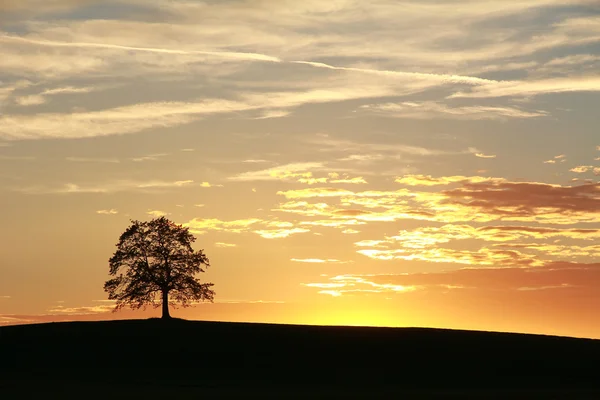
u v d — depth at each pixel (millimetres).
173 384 55688
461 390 54469
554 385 57281
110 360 63750
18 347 67312
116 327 74125
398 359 65062
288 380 58344
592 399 48406
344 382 57750
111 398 46875
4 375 58781
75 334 71312
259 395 49250
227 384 56125
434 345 69625
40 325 75000
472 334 74375
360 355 66125
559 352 67688
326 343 69875
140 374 59531
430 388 55531
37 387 53031
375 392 52375
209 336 71312
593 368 62938
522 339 72500
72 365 62250
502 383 57844
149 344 68312
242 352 66500
